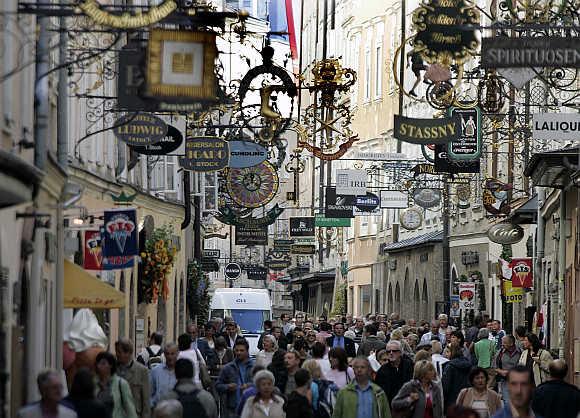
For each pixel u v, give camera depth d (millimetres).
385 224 165875
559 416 38719
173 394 41375
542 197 86375
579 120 61219
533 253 95438
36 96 43094
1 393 38969
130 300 75188
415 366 45656
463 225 128250
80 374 34250
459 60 48500
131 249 53375
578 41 43219
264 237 133625
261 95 64938
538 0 52531
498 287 111125
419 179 109125
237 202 102000
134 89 48406
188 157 76062
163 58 37000
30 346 45500
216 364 65750
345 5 188250
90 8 35281
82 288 51406
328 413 46375
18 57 40469
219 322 77812
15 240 41938
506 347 59812
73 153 59406
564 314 79500
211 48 37125
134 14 35344
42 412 32875
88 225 54250
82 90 60938
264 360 55094
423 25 48438
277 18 83750
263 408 42000
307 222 158500
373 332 68000
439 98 59438
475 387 43406
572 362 76000
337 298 186250
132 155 75250
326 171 187875
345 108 71500
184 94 37000
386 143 167750
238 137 77875
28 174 31594
